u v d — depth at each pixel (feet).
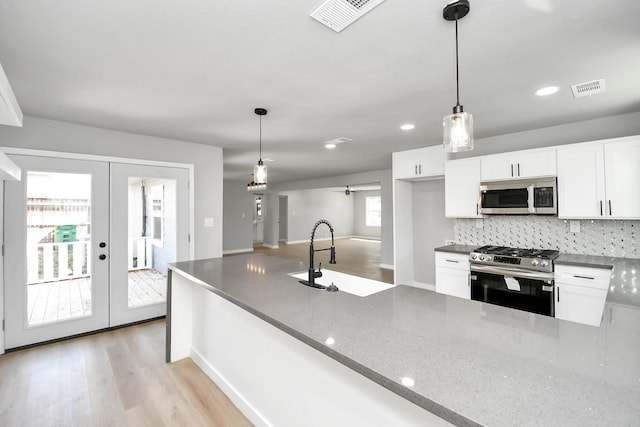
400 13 4.85
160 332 11.21
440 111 9.62
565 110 9.49
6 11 4.69
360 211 47.47
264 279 7.11
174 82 7.43
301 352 5.23
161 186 12.71
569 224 10.94
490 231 12.95
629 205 9.05
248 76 7.14
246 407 6.68
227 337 7.48
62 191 10.53
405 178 15.89
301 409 5.26
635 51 6.02
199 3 4.60
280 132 12.05
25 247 9.87
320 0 4.55
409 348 3.48
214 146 14.28
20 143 9.79
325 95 8.30
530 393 2.58
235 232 31.65
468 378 2.84
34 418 6.56
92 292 11.02
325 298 5.53
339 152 16.17
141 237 12.18
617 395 2.54
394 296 5.62
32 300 10.03
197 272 7.90
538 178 10.64
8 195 9.59
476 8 4.71
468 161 12.55
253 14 4.88
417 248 17.30
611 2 4.58
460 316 4.52
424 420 3.47
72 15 4.84
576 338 3.72
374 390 4.00
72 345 10.06
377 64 6.59
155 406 7.04
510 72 6.95
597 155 9.58
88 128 10.99
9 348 9.58
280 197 41.50
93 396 7.37
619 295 5.95
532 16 4.92
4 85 4.98
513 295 10.30
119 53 6.07
